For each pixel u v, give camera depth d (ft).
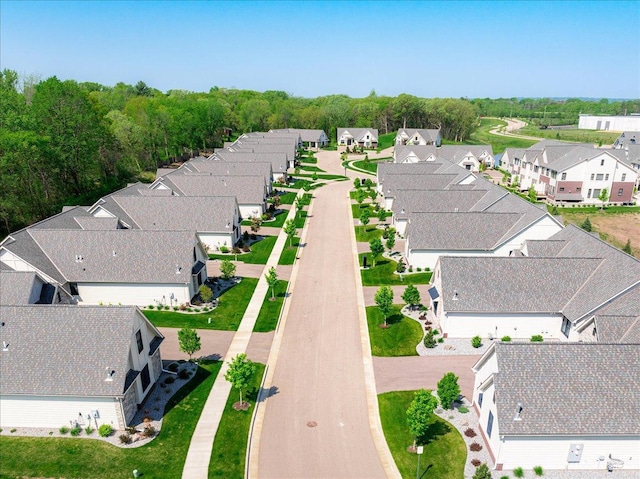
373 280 179.83
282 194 327.88
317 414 105.40
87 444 94.94
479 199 229.25
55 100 256.11
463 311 133.18
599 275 135.23
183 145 463.42
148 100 515.50
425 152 396.37
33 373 96.99
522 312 133.69
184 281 155.33
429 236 186.19
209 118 532.73
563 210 273.54
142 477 86.43
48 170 244.01
